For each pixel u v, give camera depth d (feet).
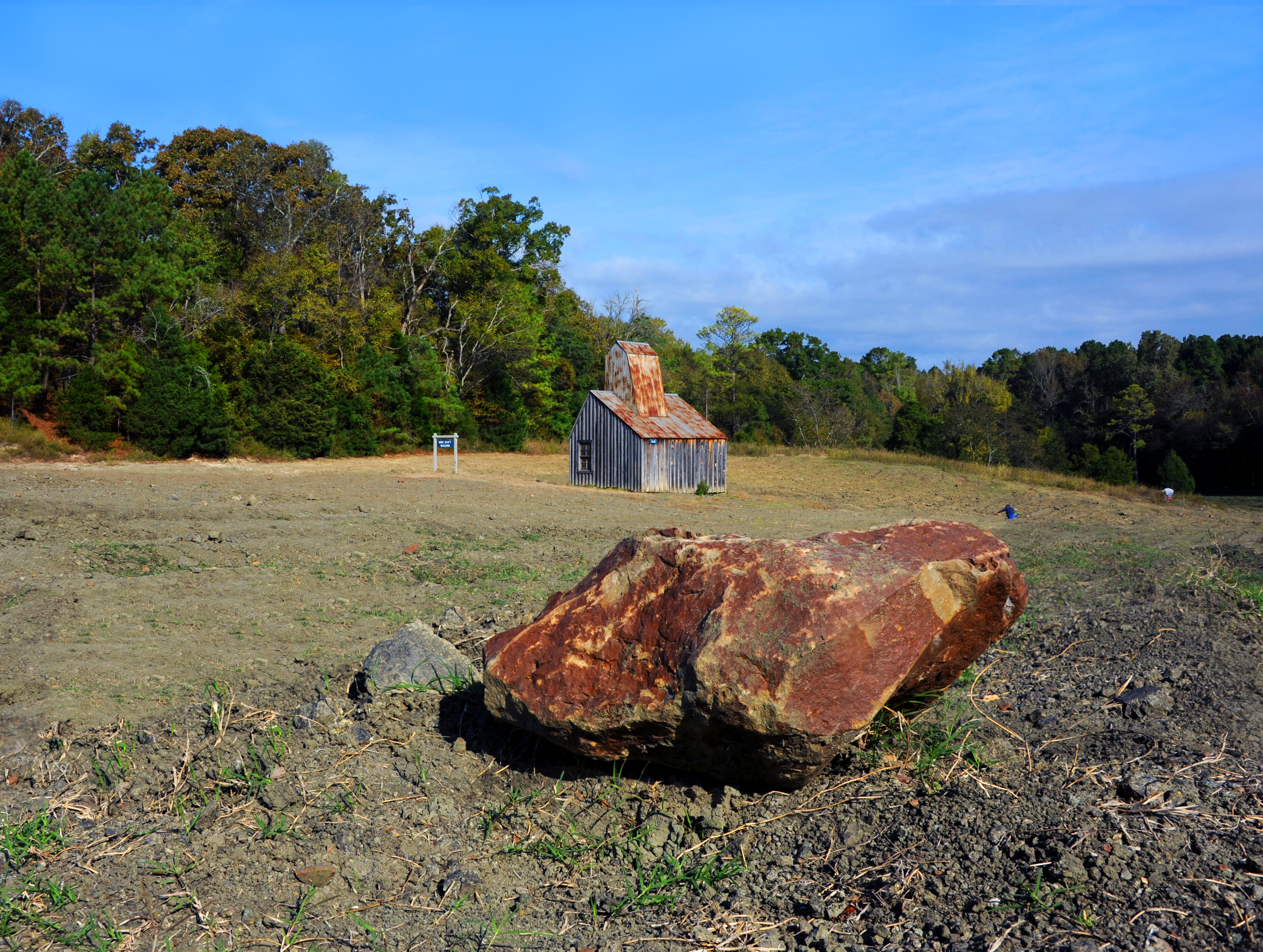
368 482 81.30
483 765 16.03
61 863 12.91
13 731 18.54
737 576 13.48
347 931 11.32
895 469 122.01
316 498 61.98
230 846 13.34
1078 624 25.44
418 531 47.44
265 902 11.95
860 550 13.61
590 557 43.34
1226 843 11.08
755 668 12.33
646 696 13.46
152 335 119.14
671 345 270.26
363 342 153.99
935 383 318.04
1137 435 228.22
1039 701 18.28
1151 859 10.84
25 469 84.02
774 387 242.99
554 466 133.18
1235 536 61.57
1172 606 26.78
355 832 13.69
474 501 67.56
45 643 25.08
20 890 12.12
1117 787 12.98
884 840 12.60
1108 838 11.41
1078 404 280.10
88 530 42.60
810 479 112.98
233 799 14.90
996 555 13.84
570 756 15.64
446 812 14.40
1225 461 205.26
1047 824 12.09
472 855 13.29
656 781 14.82
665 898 11.94
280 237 179.01
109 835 13.73
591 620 14.87
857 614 12.33
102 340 114.01
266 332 148.56
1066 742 15.38
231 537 42.70
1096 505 89.45
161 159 183.62
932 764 14.64
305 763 15.74
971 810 12.84
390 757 16.10
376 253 188.14
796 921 11.09
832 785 14.37
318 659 24.58
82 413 105.50
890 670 12.61
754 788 14.38
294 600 31.86
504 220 200.34
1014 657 23.03
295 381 126.41
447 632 24.62
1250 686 17.94
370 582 35.47
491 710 15.42
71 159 178.81
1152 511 87.35
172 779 15.76
